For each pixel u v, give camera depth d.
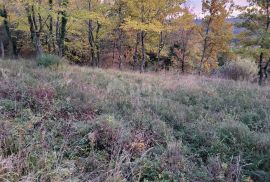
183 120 5.83
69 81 7.25
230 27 20.81
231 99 7.84
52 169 3.39
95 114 5.60
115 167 3.50
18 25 17.95
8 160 3.18
